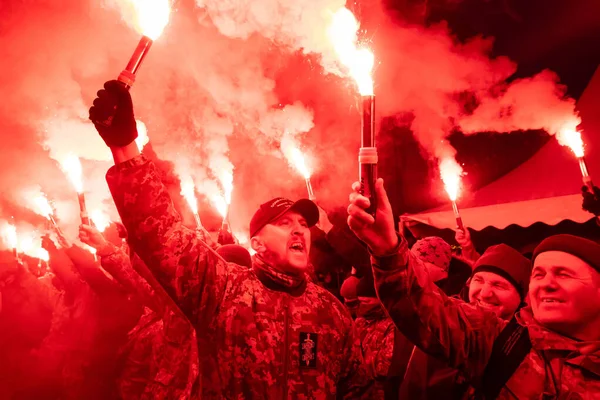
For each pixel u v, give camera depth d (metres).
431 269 3.33
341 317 2.54
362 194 1.73
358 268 3.38
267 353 2.25
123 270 3.53
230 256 3.41
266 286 2.40
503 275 2.91
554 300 1.96
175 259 2.03
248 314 2.27
